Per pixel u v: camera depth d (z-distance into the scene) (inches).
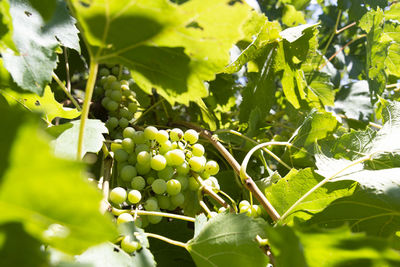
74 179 6.7
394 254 9.8
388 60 28.7
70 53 25.5
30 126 6.3
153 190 17.1
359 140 19.0
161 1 9.7
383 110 19.2
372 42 26.2
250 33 22.2
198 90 11.9
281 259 10.8
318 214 15.8
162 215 15.4
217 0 9.8
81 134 11.2
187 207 19.2
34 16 15.1
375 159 17.7
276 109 34.1
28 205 7.3
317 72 25.4
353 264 10.7
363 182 15.2
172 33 10.5
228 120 29.2
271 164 26.6
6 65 13.5
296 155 21.1
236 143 23.6
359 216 15.5
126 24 10.2
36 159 6.5
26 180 6.8
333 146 19.7
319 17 37.3
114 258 12.6
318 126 20.6
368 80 26.5
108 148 19.3
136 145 18.3
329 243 10.5
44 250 10.3
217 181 20.1
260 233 13.1
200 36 10.5
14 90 15.3
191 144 19.3
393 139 17.8
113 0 9.7
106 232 7.7
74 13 10.1
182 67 11.4
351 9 27.1
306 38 23.3
